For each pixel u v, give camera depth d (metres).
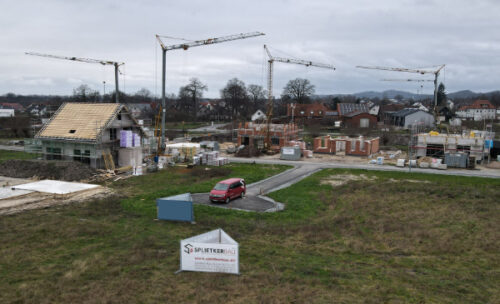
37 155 53.91
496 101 188.75
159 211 24.56
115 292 13.89
